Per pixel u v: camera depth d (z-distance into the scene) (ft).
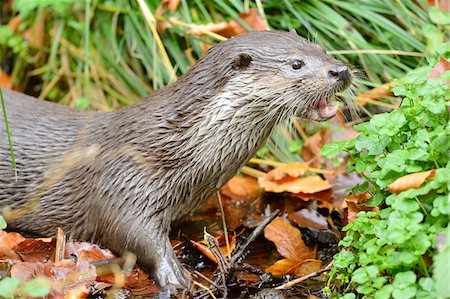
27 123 25.14
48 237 24.62
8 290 17.80
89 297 20.95
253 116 22.91
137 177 23.15
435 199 17.84
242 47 22.88
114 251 23.45
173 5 31.81
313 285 21.71
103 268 22.66
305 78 22.53
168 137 23.20
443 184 18.03
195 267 23.56
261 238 25.50
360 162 20.97
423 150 18.97
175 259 22.79
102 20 33.47
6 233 23.54
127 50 33.09
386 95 30.19
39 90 34.06
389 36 31.48
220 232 25.85
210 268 23.47
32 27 33.81
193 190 23.72
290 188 27.53
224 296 20.85
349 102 25.45
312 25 31.94
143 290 21.80
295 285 21.68
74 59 33.50
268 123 23.25
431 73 22.11
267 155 30.55
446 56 21.34
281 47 22.77
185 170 23.22
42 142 24.73
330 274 20.18
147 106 23.99
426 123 20.13
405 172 19.47
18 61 34.04
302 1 32.12
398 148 20.38
